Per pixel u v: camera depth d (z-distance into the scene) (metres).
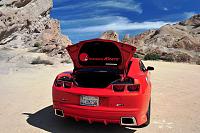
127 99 4.73
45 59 20.38
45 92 8.95
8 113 6.37
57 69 16.12
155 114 6.62
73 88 5.06
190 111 6.96
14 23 52.28
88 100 4.89
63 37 54.47
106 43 5.19
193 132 5.38
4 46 48.28
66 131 5.27
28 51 31.72
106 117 4.79
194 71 17.52
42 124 5.63
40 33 53.78
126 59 5.27
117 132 5.30
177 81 12.09
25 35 53.47
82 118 4.97
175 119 6.25
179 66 21.11
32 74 13.45
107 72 5.22
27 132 5.13
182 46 53.66
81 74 5.39
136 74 5.41
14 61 20.50
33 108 6.88
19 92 8.83
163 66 20.34
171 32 70.44
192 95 8.99
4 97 8.03
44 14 59.84
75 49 5.47
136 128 5.56
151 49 43.34
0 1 52.03
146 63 22.72
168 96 8.73
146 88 5.14
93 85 5.08
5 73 13.44
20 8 54.59
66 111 5.10
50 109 6.81
